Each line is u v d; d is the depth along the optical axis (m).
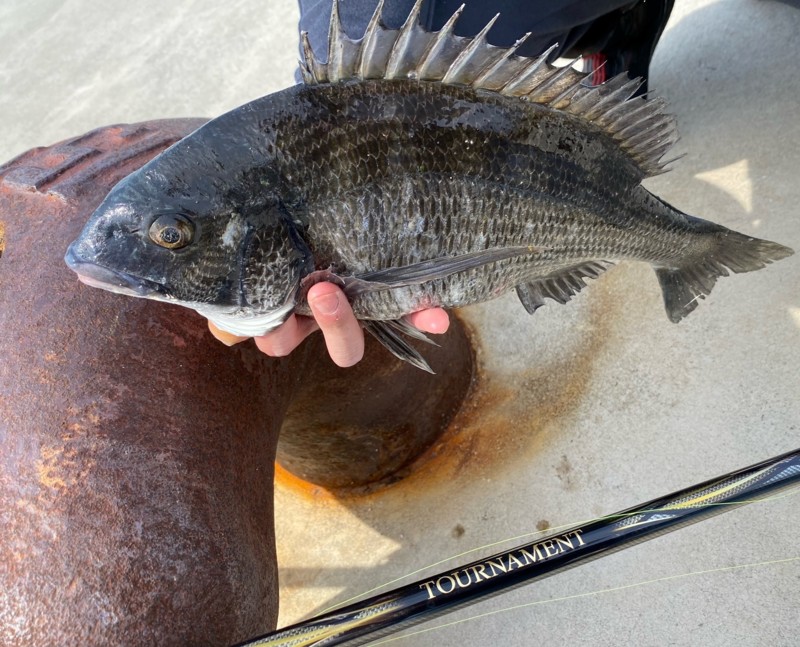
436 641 0.60
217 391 0.41
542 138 0.43
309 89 0.38
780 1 0.77
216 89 1.10
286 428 0.60
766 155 0.72
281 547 0.70
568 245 0.46
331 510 0.71
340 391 0.57
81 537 0.35
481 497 0.67
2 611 0.34
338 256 0.40
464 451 0.70
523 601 0.59
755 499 0.38
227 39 1.16
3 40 1.29
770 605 0.54
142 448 0.37
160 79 1.14
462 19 0.53
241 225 0.37
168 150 0.37
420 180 0.40
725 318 0.66
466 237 0.42
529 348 0.73
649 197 0.49
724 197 0.72
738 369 0.64
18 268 0.40
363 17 0.48
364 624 0.39
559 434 0.67
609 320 0.71
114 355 0.38
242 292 0.38
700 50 0.82
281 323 0.41
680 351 0.66
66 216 0.42
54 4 1.33
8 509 0.35
